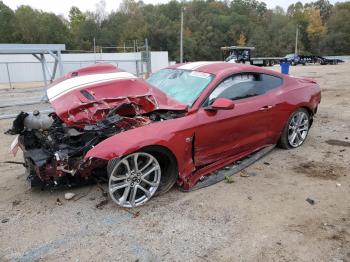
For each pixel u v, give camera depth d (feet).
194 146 13.80
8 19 257.14
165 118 13.73
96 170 13.69
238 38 298.35
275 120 17.21
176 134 13.00
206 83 14.90
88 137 12.96
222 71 15.51
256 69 16.90
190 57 278.67
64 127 13.67
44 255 10.23
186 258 10.00
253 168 16.35
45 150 13.35
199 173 14.46
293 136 18.74
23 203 13.30
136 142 11.97
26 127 14.30
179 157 13.28
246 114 15.47
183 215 12.22
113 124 12.96
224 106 13.37
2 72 90.48
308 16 341.41
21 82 92.68
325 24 344.90
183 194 13.71
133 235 11.11
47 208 12.88
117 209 12.69
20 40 258.37
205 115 13.98
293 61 157.89
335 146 19.54
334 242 10.62
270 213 12.31
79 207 12.89
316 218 11.96
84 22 304.30
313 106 19.35
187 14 302.04
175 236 11.03
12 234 11.31
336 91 43.50
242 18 311.06
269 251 10.24
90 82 14.39
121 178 12.40
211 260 9.90
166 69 17.98
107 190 14.05
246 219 11.94
